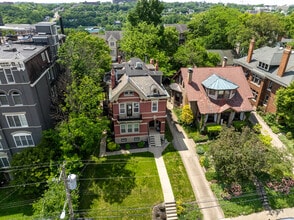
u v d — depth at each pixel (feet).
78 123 85.51
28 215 82.07
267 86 132.98
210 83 114.83
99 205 81.35
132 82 99.30
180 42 275.59
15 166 81.00
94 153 104.27
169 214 78.43
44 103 98.73
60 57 117.19
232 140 83.10
